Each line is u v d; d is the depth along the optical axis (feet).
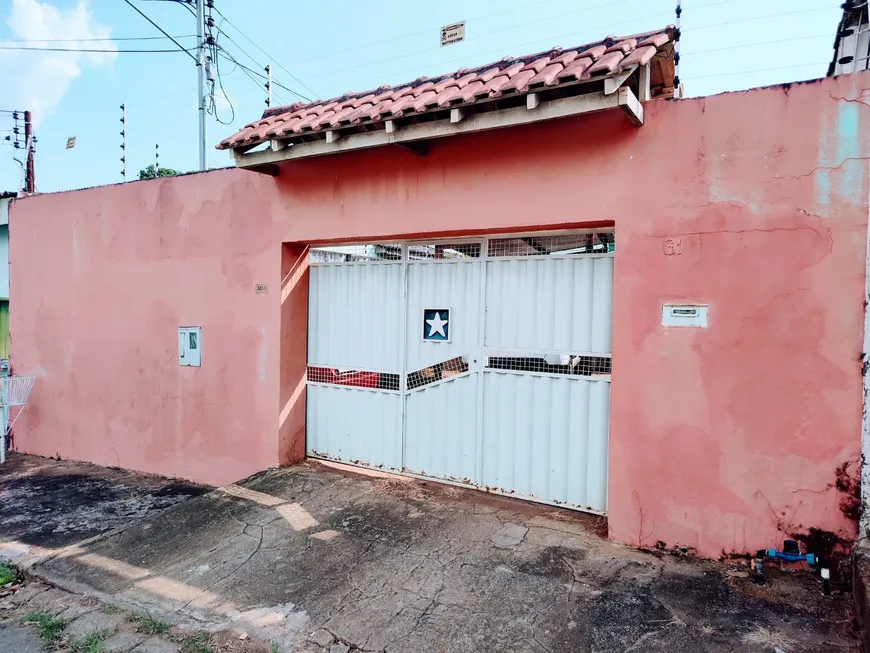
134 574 12.34
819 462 10.33
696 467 11.35
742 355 10.91
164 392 20.22
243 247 18.03
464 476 15.40
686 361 11.41
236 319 18.26
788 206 10.50
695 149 11.27
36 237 23.91
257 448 17.97
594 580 10.63
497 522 13.21
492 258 14.82
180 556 12.90
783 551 10.55
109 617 10.87
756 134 10.75
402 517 13.74
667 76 13.48
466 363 15.30
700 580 10.47
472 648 9.09
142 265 20.63
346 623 9.98
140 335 20.77
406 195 14.76
